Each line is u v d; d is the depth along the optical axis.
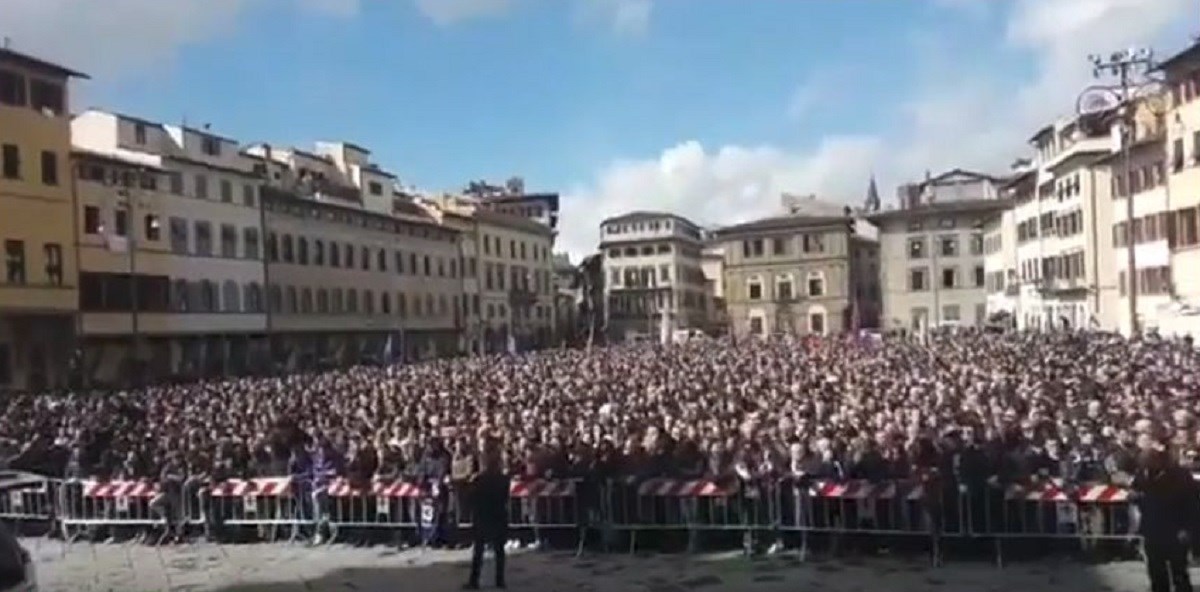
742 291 148.62
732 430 23.23
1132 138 74.06
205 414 34.09
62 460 26.88
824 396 31.22
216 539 23.53
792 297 146.12
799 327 145.50
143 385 60.69
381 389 40.31
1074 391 29.25
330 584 19.08
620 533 20.97
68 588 19.41
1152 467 15.09
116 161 67.25
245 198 81.50
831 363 46.97
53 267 62.56
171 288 72.56
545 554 20.89
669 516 20.75
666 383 39.09
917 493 19.09
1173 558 14.82
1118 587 16.62
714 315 165.62
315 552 21.91
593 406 31.39
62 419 33.88
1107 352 44.28
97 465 26.44
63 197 63.47
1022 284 106.19
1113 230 81.44
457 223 117.12
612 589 17.89
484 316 121.56
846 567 18.80
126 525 24.05
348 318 94.88
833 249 144.38
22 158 60.84
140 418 34.53
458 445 22.66
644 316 149.00
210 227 77.25
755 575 18.45
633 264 150.25
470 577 18.39
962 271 131.12
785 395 32.22
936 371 39.62
